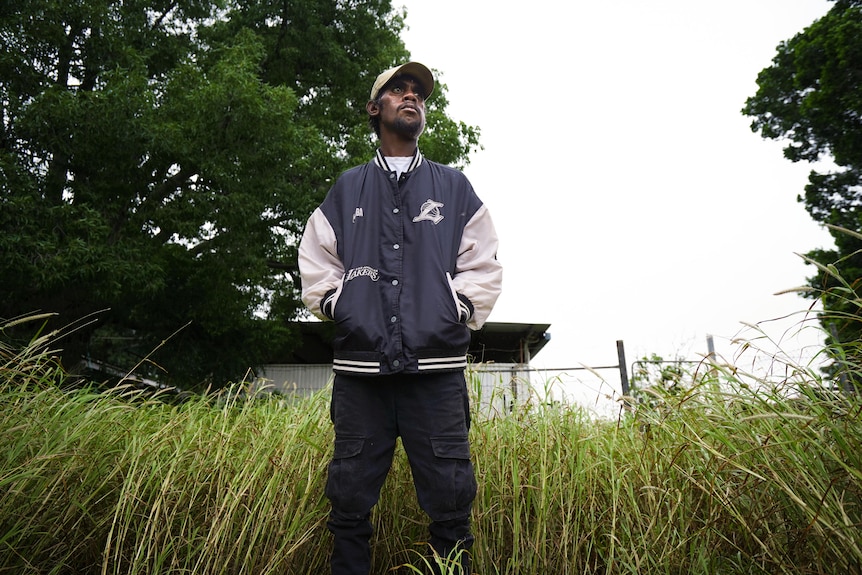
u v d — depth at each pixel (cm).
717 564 162
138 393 225
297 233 1027
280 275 1170
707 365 179
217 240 916
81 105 727
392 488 201
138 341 986
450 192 183
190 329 1009
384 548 198
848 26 1053
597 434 211
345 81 1182
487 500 188
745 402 166
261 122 840
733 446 159
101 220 730
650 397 205
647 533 167
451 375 164
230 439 199
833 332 154
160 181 906
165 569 175
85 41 820
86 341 852
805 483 143
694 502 174
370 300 166
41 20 766
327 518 186
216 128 841
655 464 181
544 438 198
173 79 879
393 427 165
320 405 231
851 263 1029
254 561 170
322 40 1138
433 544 160
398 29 1315
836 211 1121
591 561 182
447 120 1166
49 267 653
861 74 1061
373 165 189
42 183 754
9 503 160
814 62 1153
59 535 175
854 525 128
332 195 189
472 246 179
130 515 168
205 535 177
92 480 182
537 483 189
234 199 829
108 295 746
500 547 183
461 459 159
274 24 1144
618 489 176
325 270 179
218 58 1039
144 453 187
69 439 180
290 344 1172
